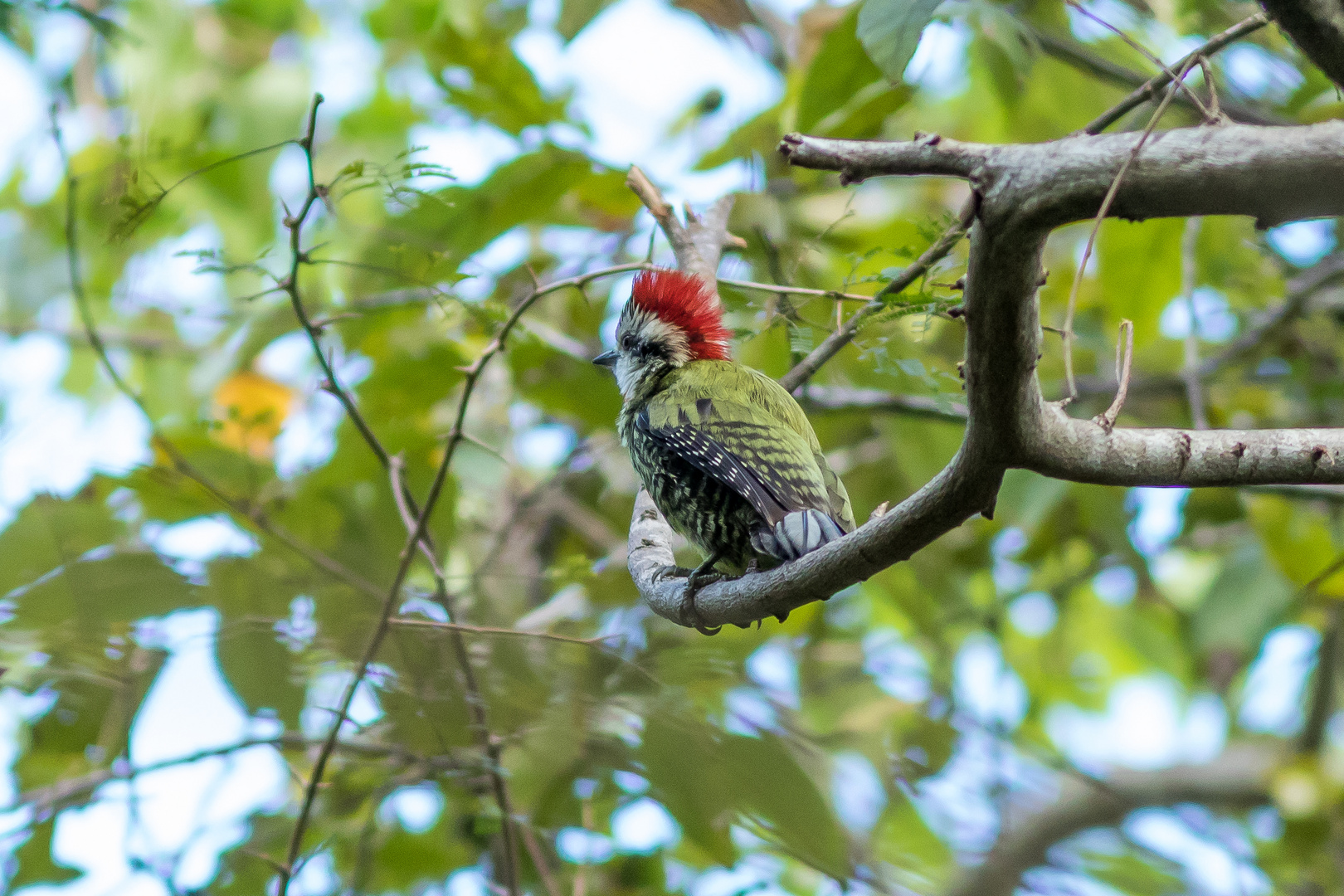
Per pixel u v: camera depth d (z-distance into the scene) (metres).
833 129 10.29
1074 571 15.84
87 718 9.69
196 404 12.49
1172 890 12.13
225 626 8.78
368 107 14.48
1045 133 13.39
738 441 8.03
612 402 11.34
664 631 9.85
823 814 8.55
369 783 10.09
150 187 8.50
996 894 11.43
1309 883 12.53
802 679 12.95
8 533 9.04
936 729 11.62
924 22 6.78
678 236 9.91
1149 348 13.87
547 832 9.16
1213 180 3.90
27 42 11.89
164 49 12.62
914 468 11.48
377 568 10.37
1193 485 5.35
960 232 7.19
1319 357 13.33
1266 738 15.67
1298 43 4.71
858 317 7.85
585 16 10.51
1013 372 4.50
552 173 10.20
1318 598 13.46
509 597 11.98
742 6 12.87
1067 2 5.98
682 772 8.59
